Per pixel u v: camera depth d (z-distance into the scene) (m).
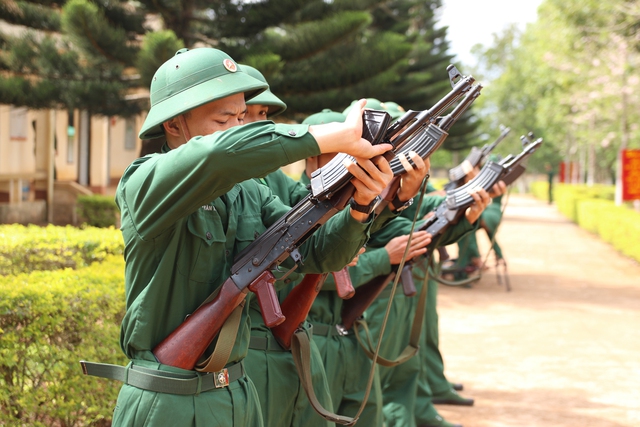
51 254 5.84
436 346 5.68
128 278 2.27
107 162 19.22
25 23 9.88
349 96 10.94
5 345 3.53
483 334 8.20
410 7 18.47
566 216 27.72
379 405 3.72
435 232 3.92
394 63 10.61
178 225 2.16
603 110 23.53
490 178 3.96
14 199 13.34
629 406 5.64
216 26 10.30
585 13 16.48
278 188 3.10
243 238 2.38
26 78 10.34
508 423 5.23
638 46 17.12
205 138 1.98
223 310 2.21
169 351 2.19
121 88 9.74
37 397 3.66
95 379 3.82
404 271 3.80
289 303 2.91
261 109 3.30
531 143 4.24
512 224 24.19
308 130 1.96
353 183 2.14
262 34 10.55
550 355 7.26
